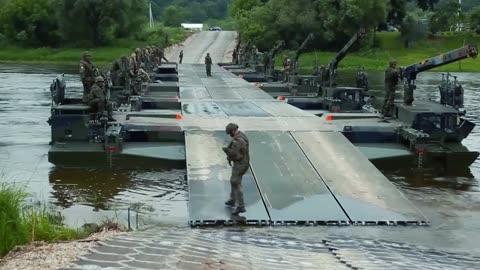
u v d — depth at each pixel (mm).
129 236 11141
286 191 14828
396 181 18375
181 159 19094
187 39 107188
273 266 8766
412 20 91500
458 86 21734
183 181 17812
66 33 94750
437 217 14523
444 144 20734
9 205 10719
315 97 30812
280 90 35531
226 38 108688
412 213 13820
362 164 16984
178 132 20266
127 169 19062
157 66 48594
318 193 14766
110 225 12922
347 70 76812
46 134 25984
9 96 41406
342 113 24953
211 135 19531
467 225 13859
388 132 20625
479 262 10391
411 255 10688
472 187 17750
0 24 97688
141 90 30641
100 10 92562
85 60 20781
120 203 15734
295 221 13156
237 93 32375
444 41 93875
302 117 23266
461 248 12094
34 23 96500
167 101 27703
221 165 16578
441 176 19031
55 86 20578
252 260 9203
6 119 30484
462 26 102500
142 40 100312
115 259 8461
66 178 18062
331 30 85750
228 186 15062
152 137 20250
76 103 21719
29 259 9242
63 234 11312
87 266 7969
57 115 19734
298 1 86562
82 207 15320
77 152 19062
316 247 11023
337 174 16141
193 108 25609
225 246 10570
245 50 58375
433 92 48312
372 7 83938
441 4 107625
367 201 14359
